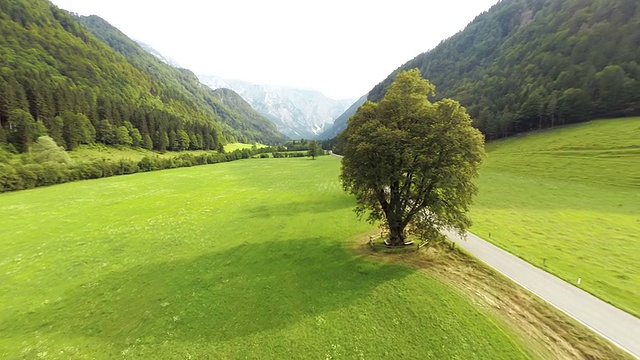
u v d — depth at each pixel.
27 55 193.25
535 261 27.83
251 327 20.59
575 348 17.16
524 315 20.22
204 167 138.62
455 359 16.94
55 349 19.22
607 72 105.38
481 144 27.25
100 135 147.50
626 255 28.72
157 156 142.88
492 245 32.19
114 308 23.80
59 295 25.97
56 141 121.19
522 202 50.38
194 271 29.86
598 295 21.73
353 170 30.06
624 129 82.44
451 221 27.91
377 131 28.14
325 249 33.84
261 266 30.39
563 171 67.50
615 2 137.62
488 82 170.75
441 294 22.94
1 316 23.05
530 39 182.12
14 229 44.81
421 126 28.17
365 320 20.66
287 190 74.31
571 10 166.25
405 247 32.16
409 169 27.41
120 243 38.56
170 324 21.33
